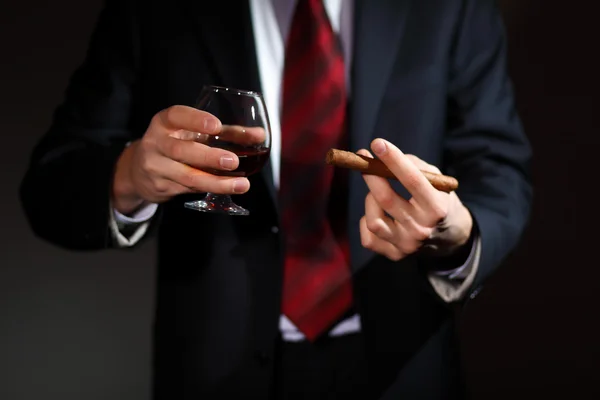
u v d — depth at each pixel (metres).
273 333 1.14
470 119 1.26
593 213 2.81
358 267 1.16
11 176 2.72
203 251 1.19
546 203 2.82
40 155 1.23
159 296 1.23
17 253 2.74
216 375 1.17
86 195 1.09
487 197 1.18
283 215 1.17
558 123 2.80
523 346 2.84
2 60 2.69
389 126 1.21
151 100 1.24
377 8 1.20
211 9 1.21
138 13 1.24
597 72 2.76
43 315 2.77
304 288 1.16
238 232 1.18
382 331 1.18
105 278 2.79
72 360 2.79
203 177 0.91
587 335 2.84
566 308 2.84
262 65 1.24
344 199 1.16
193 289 1.19
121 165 1.08
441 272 1.11
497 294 2.86
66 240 1.15
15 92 2.71
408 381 1.19
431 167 1.01
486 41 1.28
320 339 1.16
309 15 1.17
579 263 2.83
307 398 1.17
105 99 1.24
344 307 1.16
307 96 1.17
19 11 2.69
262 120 0.98
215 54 1.20
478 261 1.09
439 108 1.23
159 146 0.92
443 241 1.04
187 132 0.96
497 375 2.84
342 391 1.17
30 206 1.19
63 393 2.77
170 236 1.22
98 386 2.80
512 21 2.78
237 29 1.20
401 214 0.96
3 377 2.74
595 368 2.83
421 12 1.24
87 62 1.28
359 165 0.94
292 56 1.17
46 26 2.71
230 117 0.97
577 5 2.75
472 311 2.86
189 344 1.18
